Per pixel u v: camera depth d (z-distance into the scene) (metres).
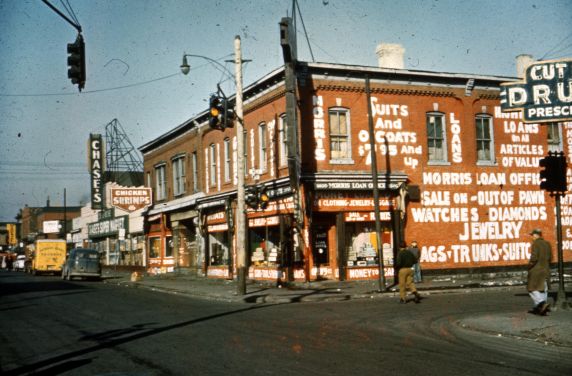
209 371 8.73
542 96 17.20
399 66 30.44
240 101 22.95
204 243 35.34
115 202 43.03
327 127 26.75
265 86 28.62
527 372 8.46
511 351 10.19
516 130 30.41
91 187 57.31
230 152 32.66
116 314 17.14
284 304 19.81
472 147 29.42
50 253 53.03
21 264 74.31
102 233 61.09
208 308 18.64
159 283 32.69
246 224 30.72
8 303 21.66
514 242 29.69
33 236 102.44
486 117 30.03
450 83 29.17
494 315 14.47
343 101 27.19
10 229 122.88
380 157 27.61
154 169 45.00
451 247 28.50
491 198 29.52
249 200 23.05
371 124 23.23
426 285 25.25
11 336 12.91
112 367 9.25
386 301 19.83
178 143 40.19
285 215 26.67
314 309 17.56
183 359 9.73
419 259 26.75
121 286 32.81
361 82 27.55
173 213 40.97
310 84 26.66
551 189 15.94
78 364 9.58
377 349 10.39
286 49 23.62
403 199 27.33
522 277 28.66
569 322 12.70
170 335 12.53
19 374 8.91
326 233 27.11
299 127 26.27
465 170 29.17
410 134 28.27
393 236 27.55
